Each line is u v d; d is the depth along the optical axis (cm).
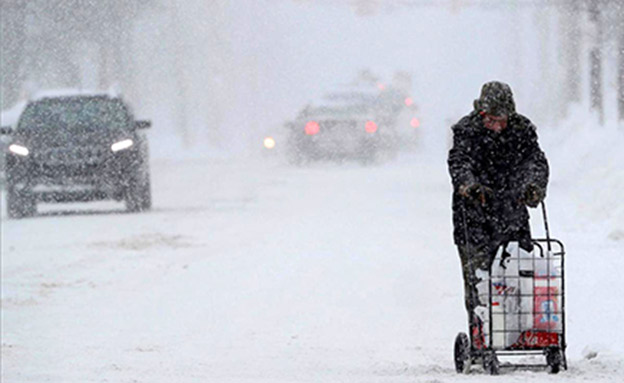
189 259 4088
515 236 2020
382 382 1939
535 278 1941
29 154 5878
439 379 1917
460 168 1978
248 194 6962
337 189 7125
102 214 5941
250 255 4122
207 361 2334
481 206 2019
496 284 1941
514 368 1997
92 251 4384
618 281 2978
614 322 2539
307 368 2208
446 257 3897
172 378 2078
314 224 5059
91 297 3328
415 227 4806
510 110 2002
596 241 3706
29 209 5900
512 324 1939
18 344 2611
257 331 2742
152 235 4850
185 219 5512
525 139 2011
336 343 2561
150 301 3241
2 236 4997
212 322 2881
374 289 3306
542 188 1958
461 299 3108
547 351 1962
